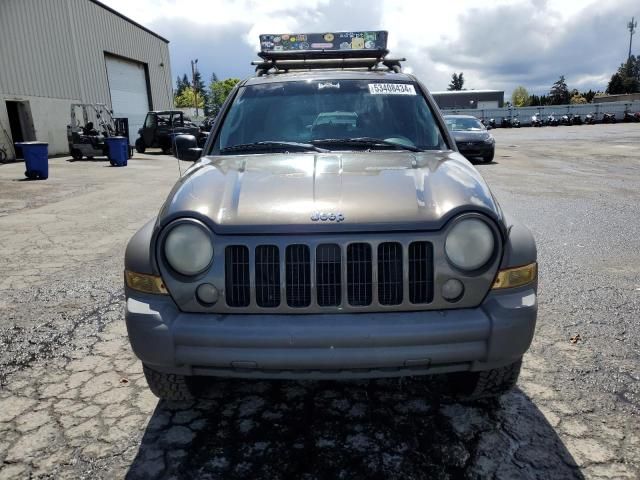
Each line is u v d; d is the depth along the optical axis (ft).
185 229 6.91
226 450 7.73
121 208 28.35
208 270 6.88
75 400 9.11
